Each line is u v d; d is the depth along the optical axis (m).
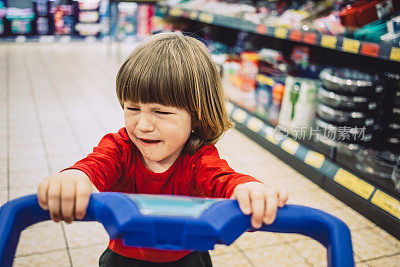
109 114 3.73
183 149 0.87
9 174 2.45
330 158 2.45
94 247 1.78
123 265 0.87
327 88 2.59
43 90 4.49
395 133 2.33
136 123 0.77
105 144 0.87
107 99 4.25
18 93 4.31
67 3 8.07
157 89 0.73
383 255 1.81
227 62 3.97
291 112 2.84
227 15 3.66
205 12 4.02
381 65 2.64
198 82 0.77
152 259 0.86
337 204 2.24
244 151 2.99
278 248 1.83
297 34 2.64
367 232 1.98
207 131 0.85
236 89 3.79
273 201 0.58
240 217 0.58
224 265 1.69
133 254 0.86
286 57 3.64
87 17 8.22
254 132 3.18
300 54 3.30
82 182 0.59
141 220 0.54
